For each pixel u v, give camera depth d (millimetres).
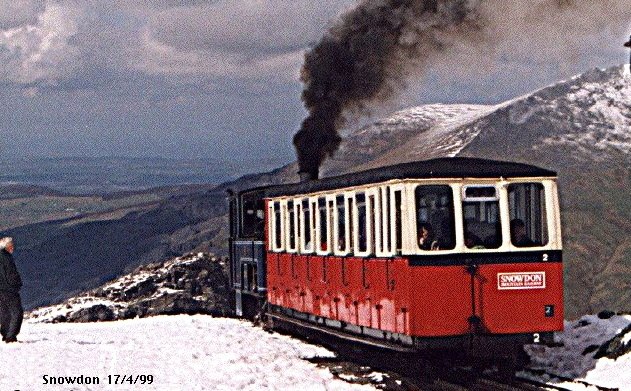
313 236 20922
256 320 26547
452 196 15867
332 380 16188
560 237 16250
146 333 24359
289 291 22984
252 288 27266
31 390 14266
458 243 15820
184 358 18859
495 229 16109
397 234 16062
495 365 16859
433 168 15836
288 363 18141
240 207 28391
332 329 19875
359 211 17953
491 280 15930
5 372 16469
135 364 17891
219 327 25719
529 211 16266
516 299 16016
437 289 15695
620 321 18453
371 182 17109
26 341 22500
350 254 18453
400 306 15977
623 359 16141
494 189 16062
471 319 15781
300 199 21906
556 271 16203
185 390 14797
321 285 20391
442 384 15695
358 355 18953
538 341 16094
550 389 14914
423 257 15664
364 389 15070
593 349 17484
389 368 17531
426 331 15602
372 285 17281
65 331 25969
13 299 22047
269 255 24859
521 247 16078
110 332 25094
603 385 15320
